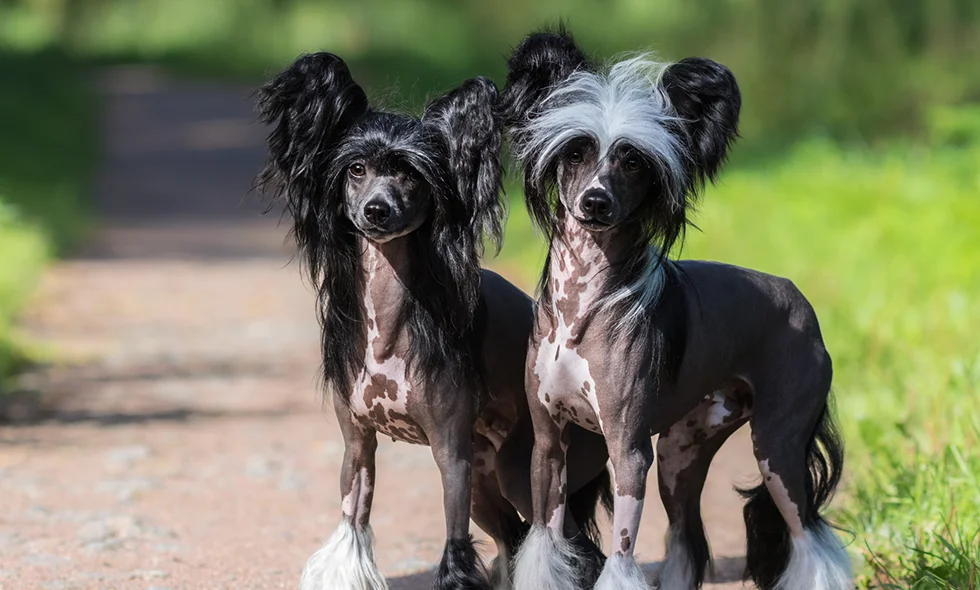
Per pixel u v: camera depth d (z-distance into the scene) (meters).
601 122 6.31
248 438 12.19
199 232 28.09
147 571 8.23
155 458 11.41
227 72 64.75
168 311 19.08
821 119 27.08
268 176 6.95
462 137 6.61
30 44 64.94
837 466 7.29
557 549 6.75
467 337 6.86
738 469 11.08
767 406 7.04
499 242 6.69
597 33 31.41
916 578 7.33
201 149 42.81
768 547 7.29
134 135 45.47
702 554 7.53
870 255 15.80
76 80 55.62
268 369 15.42
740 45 27.95
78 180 34.22
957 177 19.41
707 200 20.89
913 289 14.27
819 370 7.10
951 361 10.93
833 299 14.41
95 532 9.09
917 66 26.33
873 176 20.83
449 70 45.97
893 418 10.19
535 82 6.62
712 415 7.23
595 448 7.13
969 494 8.19
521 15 38.94
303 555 8.68
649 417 6.55
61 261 23.52
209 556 8.62
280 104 6.77
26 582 7.97
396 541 9.13
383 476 11.00
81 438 12.16
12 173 30.02
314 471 11.05
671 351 6.57
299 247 7.13
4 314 16.58
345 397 6.91
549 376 6.62
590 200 6.20
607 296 6.47
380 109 7.02
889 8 26.61
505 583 7.53
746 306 6.94
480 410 6.96
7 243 21.00
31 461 11.25
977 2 26.03
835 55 26.88
